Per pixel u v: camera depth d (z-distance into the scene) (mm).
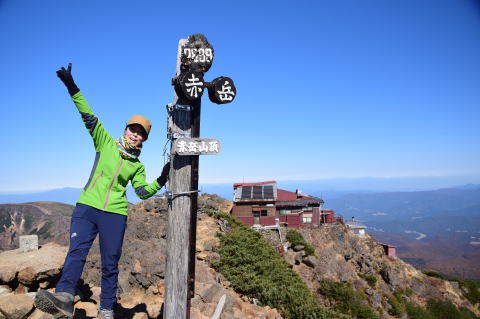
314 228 38000
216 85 5012
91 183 4762
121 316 6441
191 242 5102
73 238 4555
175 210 5008
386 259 41500
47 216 126000
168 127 5109
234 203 38906
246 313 9156
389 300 33438
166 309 4941
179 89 5008
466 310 39250
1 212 124812
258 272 16797
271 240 32781
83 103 4547
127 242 16625
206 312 7777
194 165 5062
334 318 13422
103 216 4699
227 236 21578
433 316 35625
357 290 31875
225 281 14820
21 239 7980
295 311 13320
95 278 11078
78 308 6152
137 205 28625
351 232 42312
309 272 30609
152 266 10445
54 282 7391
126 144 4984
